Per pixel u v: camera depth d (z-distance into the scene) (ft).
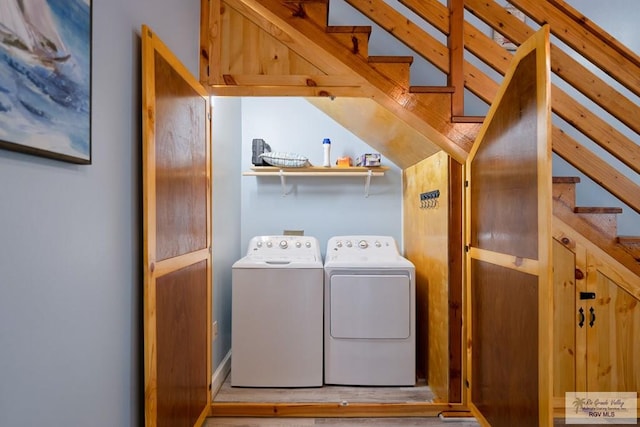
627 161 5.98
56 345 2.75
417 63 8.54
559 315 6.15
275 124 10.48
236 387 7.83
